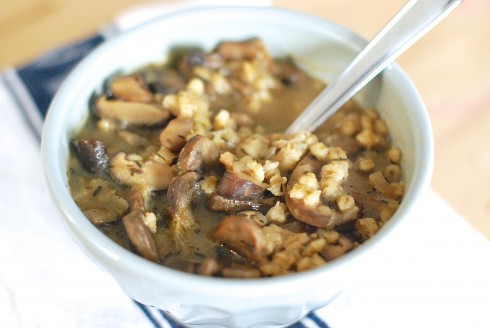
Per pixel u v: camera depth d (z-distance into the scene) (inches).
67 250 12.6
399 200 11.6
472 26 16.5
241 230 10.8
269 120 13.6
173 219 11.4
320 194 11.5
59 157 11.5
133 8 17.8
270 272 10.6
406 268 12.1
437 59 15.8
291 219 11.4
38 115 14.9
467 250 12.3
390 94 12.6
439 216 12.8
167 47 14.0
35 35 18.1
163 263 10.9
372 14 16.9
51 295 12.0
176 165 12.0
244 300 9.7
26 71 15.8
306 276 9.7
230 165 11.8
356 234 11.2
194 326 11.6
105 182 12.1
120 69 13.6
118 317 11.7
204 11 13.9
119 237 11.3
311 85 14.2
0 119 14.8
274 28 14.1
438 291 11.8
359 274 10.9
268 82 14.1
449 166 13.9
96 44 16.6
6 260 12.5
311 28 13.7
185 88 13.8
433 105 14.9
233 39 14.4
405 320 11.5
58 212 10.6
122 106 13.1
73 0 18.8
